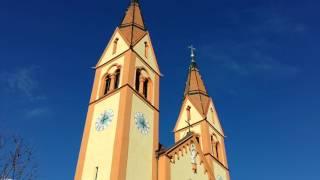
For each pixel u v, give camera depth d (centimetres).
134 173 3256
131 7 5197
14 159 2045
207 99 5841
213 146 5325
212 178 4141
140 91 4028
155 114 4031
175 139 5459
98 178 3234
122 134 3347
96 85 4219
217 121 5781
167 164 3569
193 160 4019
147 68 4356
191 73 6366
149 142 3681
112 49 4481
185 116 5644
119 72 4128
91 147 3572
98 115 3822
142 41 4519
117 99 3762
